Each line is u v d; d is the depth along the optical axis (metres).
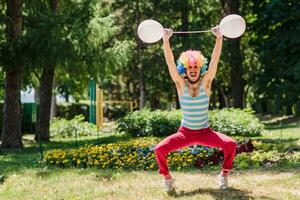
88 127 25.59
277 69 23.09
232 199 6.48
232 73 24.94
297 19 22.14
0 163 11.09
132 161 9.60
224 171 7.11
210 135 6.85
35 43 14.73
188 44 25.17
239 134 17.83
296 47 21.91
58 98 45.62
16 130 15.62
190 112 6.77
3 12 16.56
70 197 6.98
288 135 17.20
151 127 18.78
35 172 9.34
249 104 40.25
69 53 15.26
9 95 15.60
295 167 9.09
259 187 7.38
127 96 38.66
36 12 16.84
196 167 9.42
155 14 27.06
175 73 6.88
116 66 17.81
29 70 15.98
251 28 24.20
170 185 7.08
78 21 15.12
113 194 7.08
